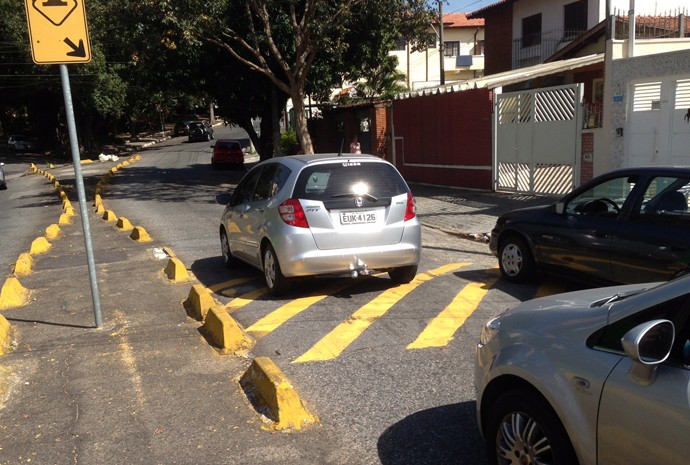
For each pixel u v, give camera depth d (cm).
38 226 1489
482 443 397
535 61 2870
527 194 1589
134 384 497
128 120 6378
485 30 3219
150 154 4919
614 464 266
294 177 710
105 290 799
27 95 4400
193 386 491
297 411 430
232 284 832
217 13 1897
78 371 527
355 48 2358
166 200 1953
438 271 881
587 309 308
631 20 1323
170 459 386
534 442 307
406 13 2073
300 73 2012
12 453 398
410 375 507
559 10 2734
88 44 574
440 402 457
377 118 2308
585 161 1425
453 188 1856
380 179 730
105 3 1936
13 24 3747
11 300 745
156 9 1819
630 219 639
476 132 1755
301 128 2070
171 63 2373
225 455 389
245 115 2792
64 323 660
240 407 453
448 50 4669
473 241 1148
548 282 799
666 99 1254
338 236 701
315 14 1977
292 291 782
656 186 626
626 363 265
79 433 421
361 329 625
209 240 1189
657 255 600
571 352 292
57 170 3600
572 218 708
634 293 316
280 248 704
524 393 311
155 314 681
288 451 392
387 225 720
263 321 658
